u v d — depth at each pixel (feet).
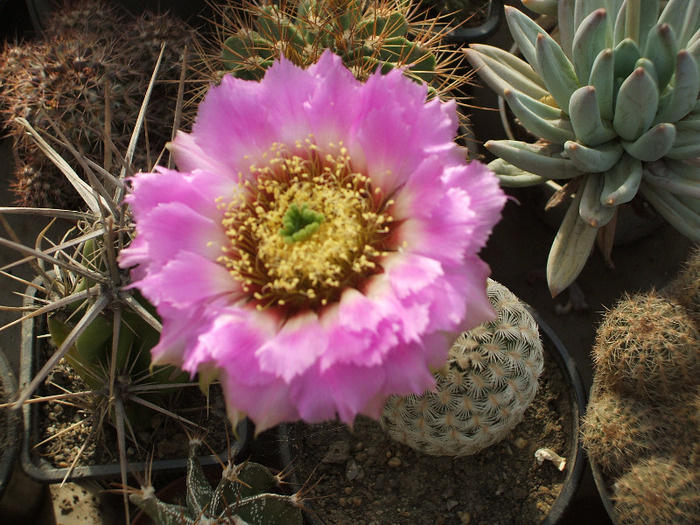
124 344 0.90
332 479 1.05
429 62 1.02
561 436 1.05
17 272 1.28
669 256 1.28
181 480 1.05
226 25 1.27
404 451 1.05
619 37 1.02
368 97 0.74
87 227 0.93
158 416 1.02
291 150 0.78
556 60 1.02
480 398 0.90
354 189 0.78
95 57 1.07
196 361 0.69
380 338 0.69
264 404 0.71
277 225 0.78
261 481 0.93
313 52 0.98
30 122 1.08
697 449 0.89
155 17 1.16
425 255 0.72
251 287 0.76
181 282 0.71
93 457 1.00
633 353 0.92
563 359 1.06
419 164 0.74
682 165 1.02
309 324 0.72
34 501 1.13
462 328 0.73
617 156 1.02
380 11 1.02
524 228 1.32
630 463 0.93
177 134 0.76
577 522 1.11
